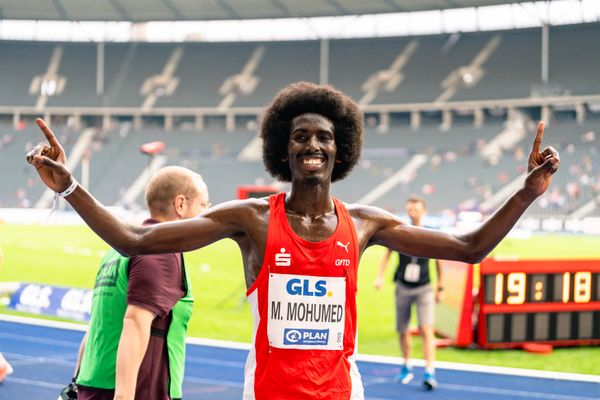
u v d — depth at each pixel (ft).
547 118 147.43
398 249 8.68
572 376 27.09
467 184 134.92
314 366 7.82
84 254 70.33
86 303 35.81
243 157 151.02
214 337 35.04
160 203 10.85
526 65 147.23
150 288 9.78
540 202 124.57
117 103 161.27
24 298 39.09
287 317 7.80
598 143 135.13
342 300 7.96
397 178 140.67
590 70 141.18
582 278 32.24
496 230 8.52
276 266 7.84
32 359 28.81
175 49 165.68
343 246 8.00
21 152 150.61
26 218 129.29
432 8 145.59
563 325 32.07
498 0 140.05
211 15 156.56
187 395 23.77
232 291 49.21
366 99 154.92
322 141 8.19
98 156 151.33
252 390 7.91
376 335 36.14
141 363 10.03
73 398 11.19
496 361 29.58
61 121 163.12
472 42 153.89
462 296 31.99
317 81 158.61
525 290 31.71
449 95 150.41
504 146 141.28
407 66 155.63
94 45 164.96
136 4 152.66
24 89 162.40
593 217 119.14
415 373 27.58
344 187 140.77
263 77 160.56
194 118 164.04
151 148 41.11
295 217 8.14
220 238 8.21
